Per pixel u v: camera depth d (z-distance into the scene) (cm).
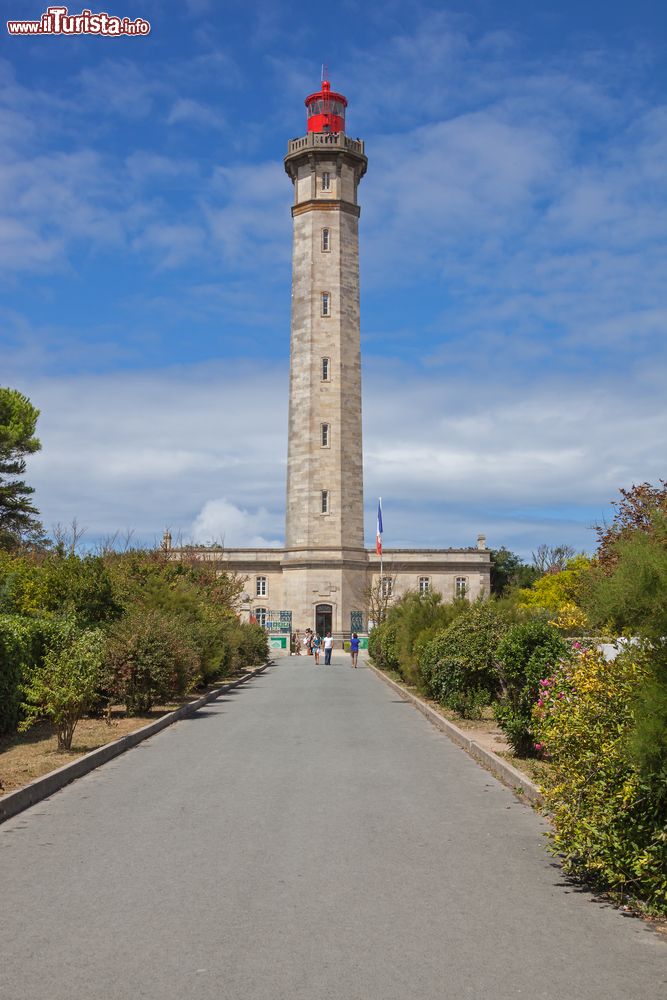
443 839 840
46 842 827
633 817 678
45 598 2169
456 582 7100
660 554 702
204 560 4756
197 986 493
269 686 2988
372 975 509
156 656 1906
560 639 1307
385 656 3356
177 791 1084
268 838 838
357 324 6259
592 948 559
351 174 6306
